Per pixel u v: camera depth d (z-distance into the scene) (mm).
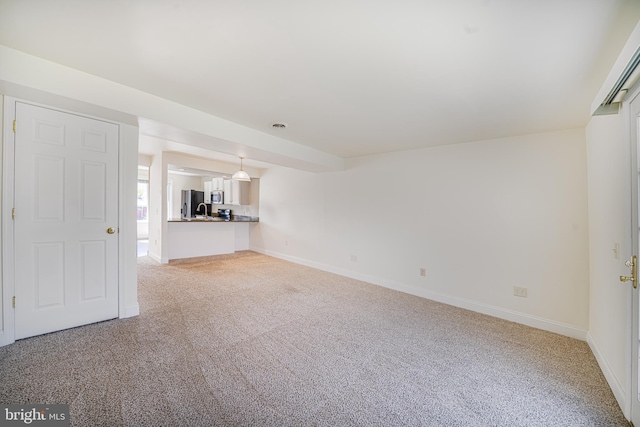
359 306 3279
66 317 2355
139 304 3094
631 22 1232
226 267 5098
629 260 1573
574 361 2168
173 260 5559
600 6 1147
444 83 1902
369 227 4359
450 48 1496
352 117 2633
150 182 5695
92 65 1830
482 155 3221
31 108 2104
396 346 2342
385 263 4148
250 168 6504
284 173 5977
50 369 1829
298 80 1930
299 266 5348
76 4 1239
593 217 2355
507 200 3031
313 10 1237
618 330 1754
